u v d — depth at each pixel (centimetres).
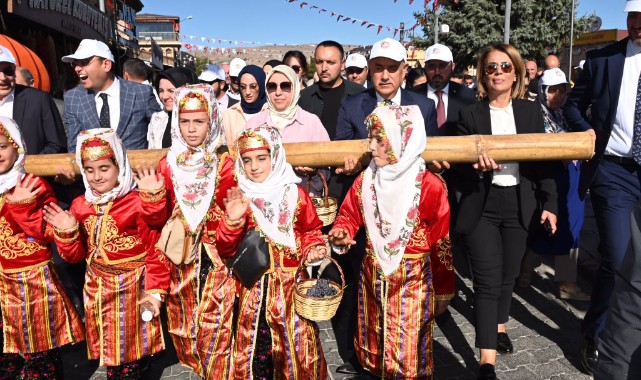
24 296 306
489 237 341
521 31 2348
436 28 1766
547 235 367
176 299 309
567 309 451
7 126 301
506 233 347
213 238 302
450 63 539
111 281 298
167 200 307
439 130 420
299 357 285
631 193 340
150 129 490
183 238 292
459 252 611
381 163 284
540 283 512
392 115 279
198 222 294
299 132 407
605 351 199
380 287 294
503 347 378
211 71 668
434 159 328
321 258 289
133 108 477
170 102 504
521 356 373
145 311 287
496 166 318
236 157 296
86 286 302
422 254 291
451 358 378
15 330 308
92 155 284
